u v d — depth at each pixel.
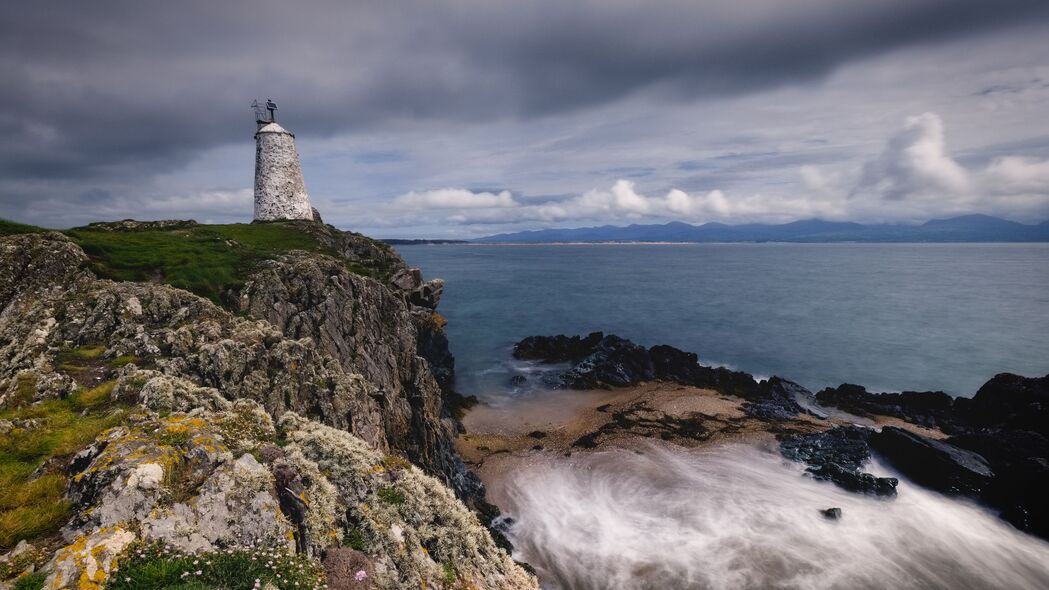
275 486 12.18
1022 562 27.08
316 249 56.94
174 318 23.56
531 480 35.25
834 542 28.11
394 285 55.66
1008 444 36.88
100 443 11.52
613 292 145.38
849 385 56.44
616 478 35.22
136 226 50.03
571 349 72.75
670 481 34.66
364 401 24.89
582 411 49.78
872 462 37.09
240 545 10.37
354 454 15.28
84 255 28.52
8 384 16.11
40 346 19.56
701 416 46.03
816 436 40.59
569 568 26.12
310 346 24.28
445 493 16.94
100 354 19.86
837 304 122.00
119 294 23.72
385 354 35.88
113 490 9.85
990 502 31.59
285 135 70.69
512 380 61.75
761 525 29.56
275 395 20.61
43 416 14.09
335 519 12.73
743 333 92.19
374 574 11.72
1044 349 78.81
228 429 13.83
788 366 72.81
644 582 25.06
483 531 17.58
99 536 8.98
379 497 14.29
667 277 192.25
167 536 9.61
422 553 13.55
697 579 25.22
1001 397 47.09
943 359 74.75
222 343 20.88
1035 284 160.50
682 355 65.44
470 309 115.94
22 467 11.48
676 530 29.16
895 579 25.45
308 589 9.94
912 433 37.31
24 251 25.78
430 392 40.84
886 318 103.88
